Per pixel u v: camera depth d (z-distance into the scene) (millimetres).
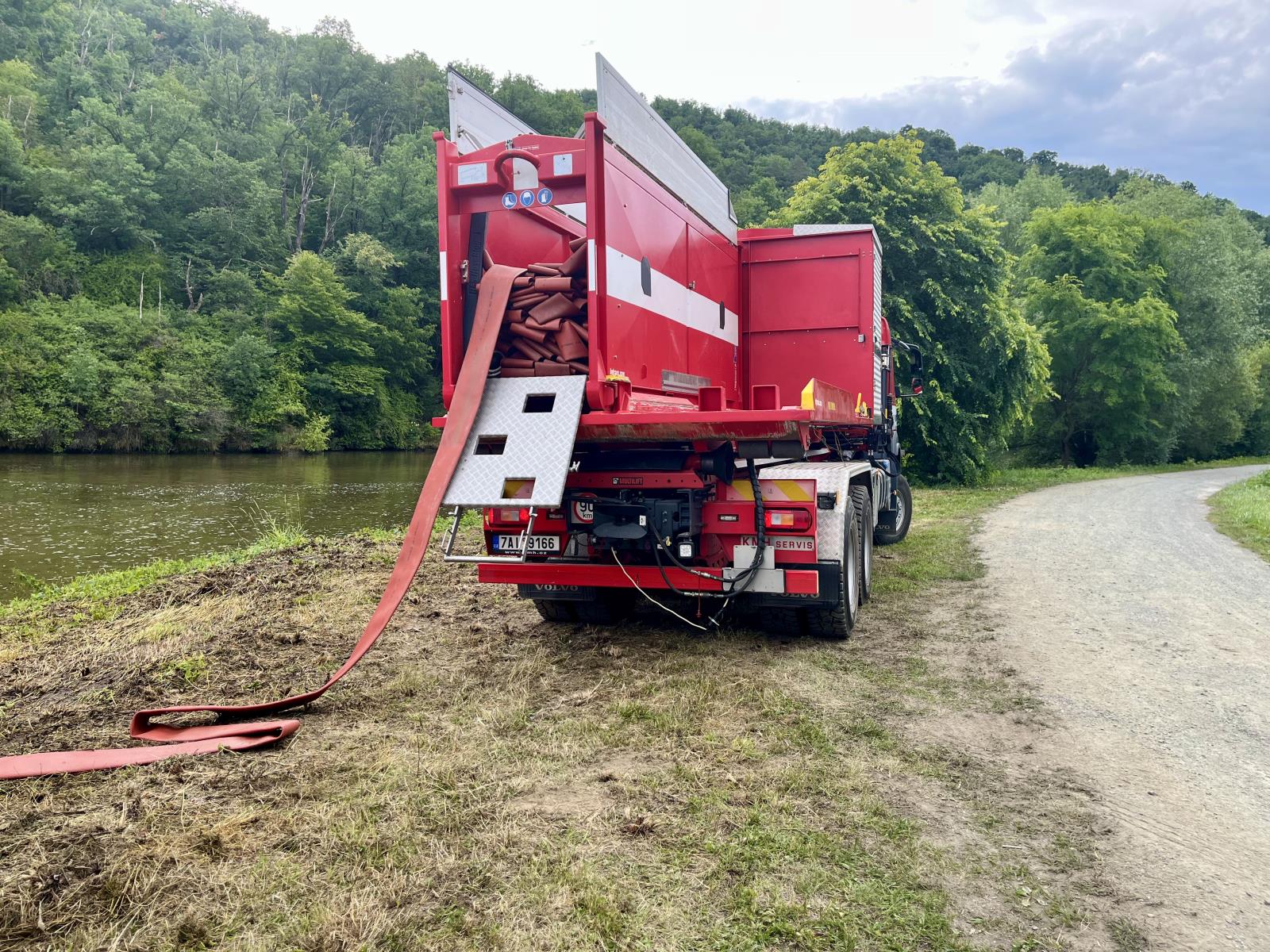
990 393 21859
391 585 4688
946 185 20875
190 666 5367
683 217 6195
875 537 10258
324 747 3979
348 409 57625
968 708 4531
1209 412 42031
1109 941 2482
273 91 96000
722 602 6355
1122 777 3658
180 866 2828
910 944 2455
